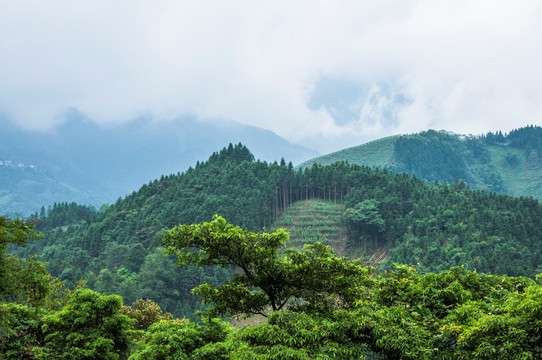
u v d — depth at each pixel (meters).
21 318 23.84
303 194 194.12
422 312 14.14
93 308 23.86
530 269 108.12
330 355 12.15
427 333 12.45
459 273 16.38
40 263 20.91
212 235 15.70
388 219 154.12
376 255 147.88
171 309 107.44
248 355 12.10
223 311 17.56
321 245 17.19
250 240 16.52
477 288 15.66
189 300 113.00
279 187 184.75
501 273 107.06
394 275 17.20
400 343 11.88
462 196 159.38
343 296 16.62
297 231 162.25
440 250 124.62
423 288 15.31
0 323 20.66
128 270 121.69
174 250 16.52
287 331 12.99
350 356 12.12
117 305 24.48
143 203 188.25
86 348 22.62
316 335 12.59
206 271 121.94
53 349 22.69
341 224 163.50
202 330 19.88
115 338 24.30
